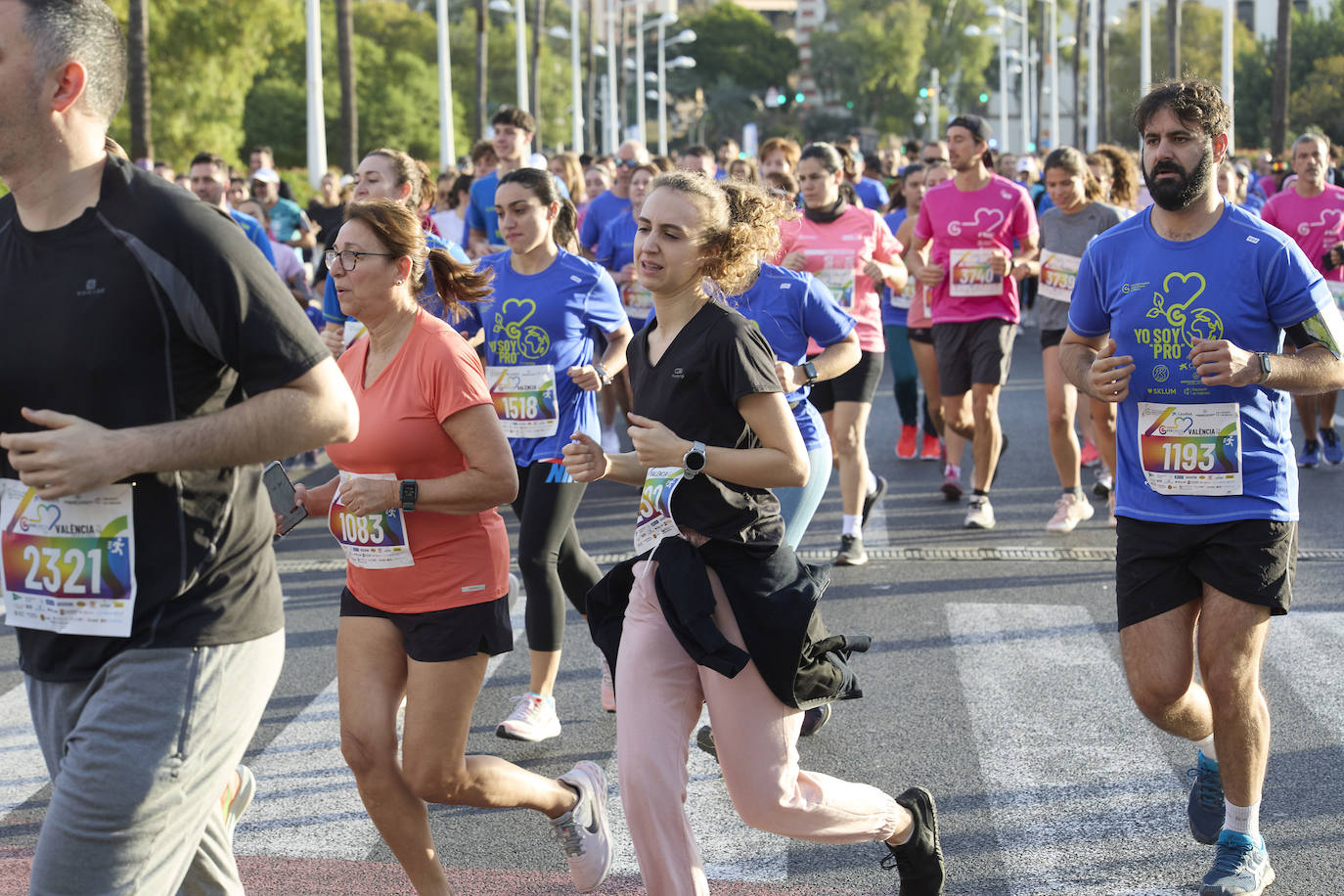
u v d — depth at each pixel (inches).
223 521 115.6
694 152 460.1
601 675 259.6
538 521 229.0
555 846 186.4
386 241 158.2
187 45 1379.2
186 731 112.3
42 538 113.7
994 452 370.6
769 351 147.6
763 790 144.9
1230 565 162.9
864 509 350.6
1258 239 164.9
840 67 4426.7
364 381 161.9
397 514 154.7
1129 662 169.8
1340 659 255.6
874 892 171.0
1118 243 173.5
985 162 368.5
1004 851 180.4
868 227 324.5
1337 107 2603.3
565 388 242.7
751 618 142.9
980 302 370.3
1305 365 160.6
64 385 110.0
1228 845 166.7
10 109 107.1
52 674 115.6
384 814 156.7
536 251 244.4
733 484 145.7
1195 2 3137.3
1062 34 4291.3
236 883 139.5
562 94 3890.3
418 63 2871.6
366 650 158.6
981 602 300.0
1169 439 166.2
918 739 221.0
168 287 109.2
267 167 636.1
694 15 5541.3
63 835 110.0
